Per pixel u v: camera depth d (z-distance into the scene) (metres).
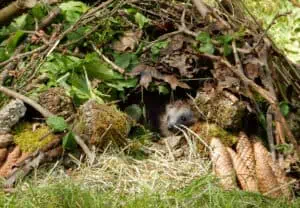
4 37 8.82
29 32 8.52
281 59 8.58
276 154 7.83
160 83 8.14
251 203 6.91
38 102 7.75
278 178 7.64
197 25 8.63
